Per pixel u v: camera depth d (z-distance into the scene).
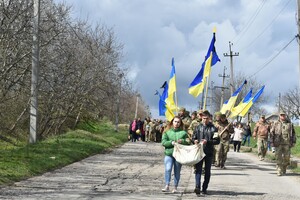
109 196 10.34
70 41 26.28
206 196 10.95
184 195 10.95
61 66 25.28
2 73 18.81
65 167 15.70
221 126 17.39
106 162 18.11
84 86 29.48
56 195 10.24
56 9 22.91
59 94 26.67
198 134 11.34
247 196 11.16
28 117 24.06
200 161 11.09
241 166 18.81
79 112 34.41
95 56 30.33
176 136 11.14
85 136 28.98
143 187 11.91
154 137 38.62
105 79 31.50
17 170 13.14
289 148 15.68
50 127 30.02
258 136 22.36
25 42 19.84
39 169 14.15
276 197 11.14
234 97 19.20
